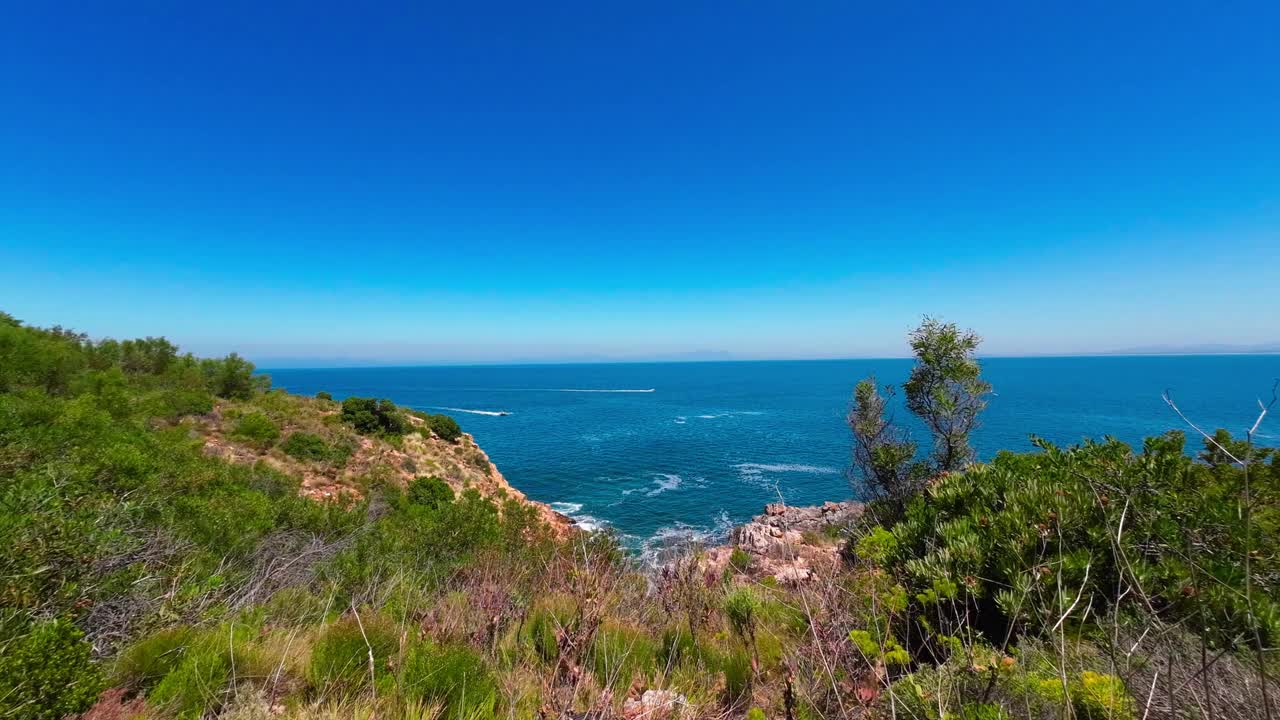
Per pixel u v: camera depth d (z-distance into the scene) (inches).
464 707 124.0
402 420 1402.6
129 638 156.7
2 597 135.4
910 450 406.9
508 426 3132.4
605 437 2564.0
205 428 930.7
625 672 144.9
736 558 362.9
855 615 146.7
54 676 109.9
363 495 871.7
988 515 173.5
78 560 165.2
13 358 730.2
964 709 91.0
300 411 1296.8
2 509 189.0
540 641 168.1
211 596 197.6
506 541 435.5
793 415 3307.1
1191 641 94.5
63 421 460.8
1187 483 177.6
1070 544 145.6
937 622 145.2
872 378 463.2
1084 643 112.8
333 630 147.9
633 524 1157.1
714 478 1581.0
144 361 1192.8
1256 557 110.2
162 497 324.8
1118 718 81.6
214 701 123.2
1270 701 78.9
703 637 168.7
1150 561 134.3
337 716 115.6
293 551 309.3
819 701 108.9
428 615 171.8
